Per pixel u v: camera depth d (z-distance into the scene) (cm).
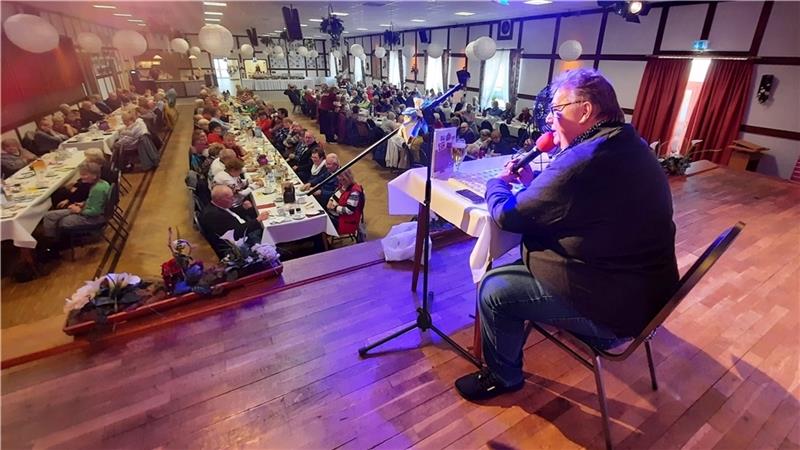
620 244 95
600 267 99
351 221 327
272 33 1538
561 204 95
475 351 162
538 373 158
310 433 134
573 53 632
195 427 137
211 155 415
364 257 247
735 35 517
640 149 93
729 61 521
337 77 1631
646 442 129
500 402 145
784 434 133
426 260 156
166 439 133
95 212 325
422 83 1320
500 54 959
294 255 329
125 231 383
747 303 203
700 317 191
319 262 240
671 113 604
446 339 166
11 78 550
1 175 385
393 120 697
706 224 304
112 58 1162
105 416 141
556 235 103
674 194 376
